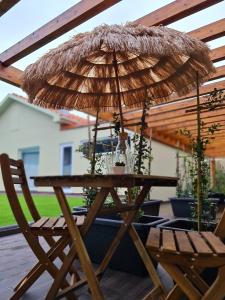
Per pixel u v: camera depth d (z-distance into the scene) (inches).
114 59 86.1
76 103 101.3
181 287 45.4
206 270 64.4
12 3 85.0
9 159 63.6
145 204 150.3
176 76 91.4
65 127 357.1
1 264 94.7
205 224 87.5
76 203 243.8
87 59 85.0
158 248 46.3
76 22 93.6
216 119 208.7
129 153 74.7
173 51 62.4
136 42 60.4
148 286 78.3
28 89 81.4
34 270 66.4
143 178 57.6
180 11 91.7
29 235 63.2
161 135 281.9
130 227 77.3
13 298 64.1
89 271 57.1
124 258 88.4
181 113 199.0
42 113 385.7
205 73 83.7
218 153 360.2
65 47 66.1
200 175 95.3
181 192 238.1
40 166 383.6
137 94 104.3
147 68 92.4
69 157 350.9
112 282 80.9
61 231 62.8
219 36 104.0
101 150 145.6
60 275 61.2
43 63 67.7
